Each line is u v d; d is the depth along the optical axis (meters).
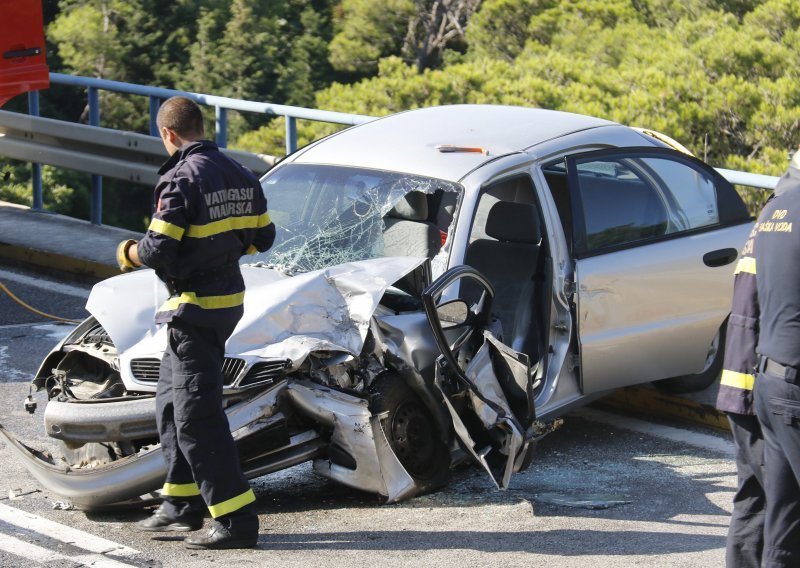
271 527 8.11
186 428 7.44
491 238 10.17
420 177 9.50
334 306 8.41
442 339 8.14
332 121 15.77
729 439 10.39
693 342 10.41
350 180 9.84
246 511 7.59
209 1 46.88
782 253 6.18
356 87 33.28
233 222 7.45
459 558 7.53
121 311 8.45
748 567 6.74
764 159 26.78
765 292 6.26
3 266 16.58
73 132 17.86
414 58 48.78
